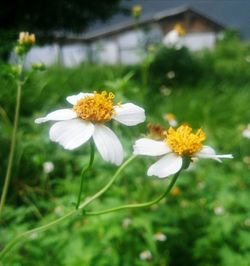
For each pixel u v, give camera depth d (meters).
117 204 0.22
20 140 0.28
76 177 0.26
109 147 0.10
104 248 0.20
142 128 0.27
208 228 0.23
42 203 0.24
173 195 0.26
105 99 0.10
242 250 0.22
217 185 0.27
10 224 0.22
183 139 0.10
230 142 0.39
